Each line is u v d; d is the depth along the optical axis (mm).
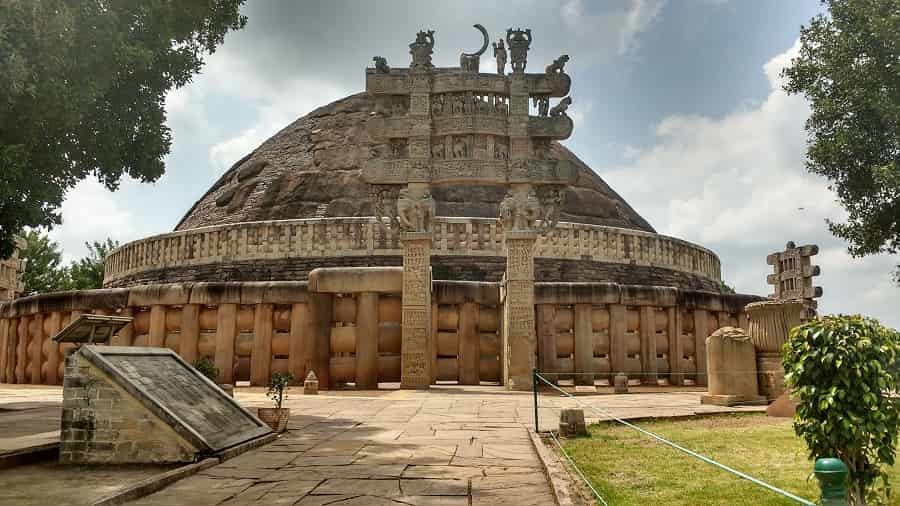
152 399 8125
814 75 16750
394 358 20094
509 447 8750
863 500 5516
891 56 15094
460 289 21000
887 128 15531
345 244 28016
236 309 21172
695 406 14047
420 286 19312
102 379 8195
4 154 9133
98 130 11742
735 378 14633
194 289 21328
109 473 7598
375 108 20312
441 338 20938
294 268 28172
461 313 20969
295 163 39875
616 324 21438
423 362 18969
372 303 19844
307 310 20469
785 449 8742
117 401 8133
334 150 39500
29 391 19906
